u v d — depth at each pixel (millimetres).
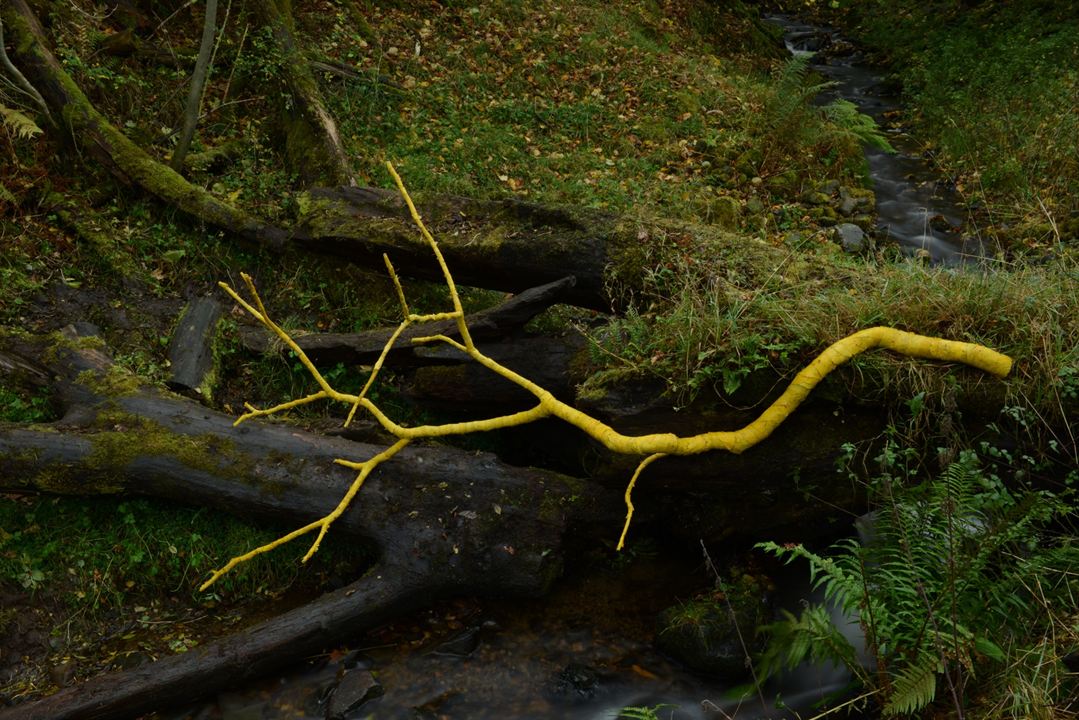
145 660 3850
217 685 3707
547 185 7047
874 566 3947
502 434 5109
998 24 11344
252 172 6398
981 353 3768
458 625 4152
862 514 4203
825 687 3723
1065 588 3449
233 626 4094
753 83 10102
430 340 4336
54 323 5027
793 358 3881
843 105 8641
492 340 4734
